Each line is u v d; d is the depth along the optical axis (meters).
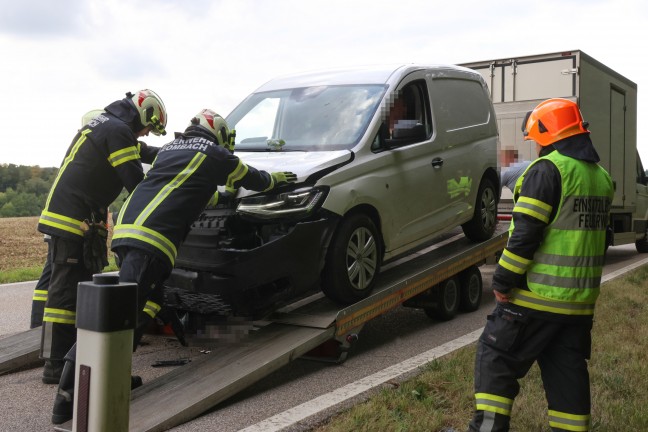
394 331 6.66
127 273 4.31
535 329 3.26
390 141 6.13
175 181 4.56
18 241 19.81
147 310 4.52
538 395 4.36
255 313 5.28
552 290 3.22
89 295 2.46
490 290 9.11
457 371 4.88
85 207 4.96
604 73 12.20
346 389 4.70
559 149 3.32
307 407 4.33
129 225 4.42
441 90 7.11
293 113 6.41
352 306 5.39
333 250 5.41
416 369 5.15
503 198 11.34
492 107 8.09
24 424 4.20
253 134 6.42
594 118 11.66
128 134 4.97
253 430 3.95
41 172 43.62
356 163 5.65
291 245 5.12
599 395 4.40
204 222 5.10
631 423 3.94
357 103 6.23
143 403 4.16
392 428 3.88
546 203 3.21
